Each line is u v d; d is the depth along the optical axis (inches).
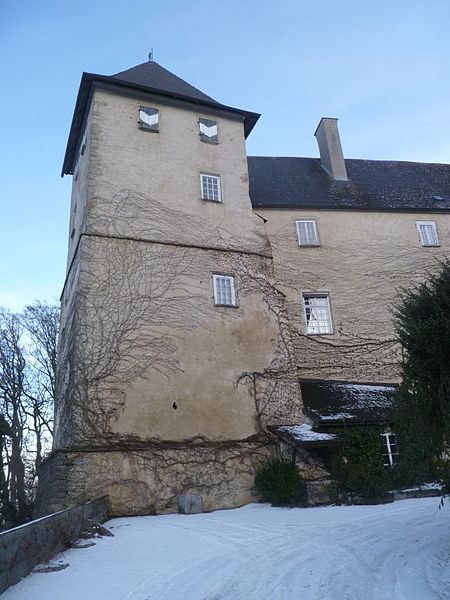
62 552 337.1
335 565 275.7
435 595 219.3
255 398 636.1
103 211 637.3
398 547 311.0
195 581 257.9
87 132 719.7
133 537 388.5
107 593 242.7
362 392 708.7
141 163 687.7
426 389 292.0
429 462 321.1
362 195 890.7
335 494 530.3
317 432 601.6
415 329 293.4
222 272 680.4
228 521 446.0
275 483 542.0
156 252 646.5
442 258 846.5
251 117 800.3
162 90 728.3
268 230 805.9
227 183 739.4
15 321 1224.8
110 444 538.3
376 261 823.1
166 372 595.8
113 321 590.6
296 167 964.6
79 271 606.9
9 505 845.2
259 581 252.4
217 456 582.2
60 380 706.8
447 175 1029.2
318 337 764.6
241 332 660.7
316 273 797.9
